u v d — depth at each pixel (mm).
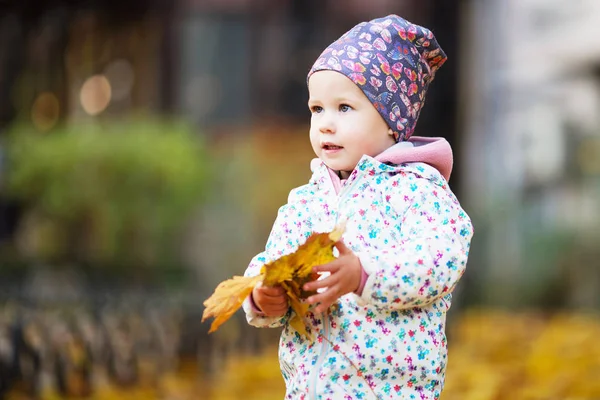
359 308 4484
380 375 4461
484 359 12570
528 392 9727
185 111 19719
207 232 17109
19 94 16891
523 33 20562
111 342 10016
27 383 9031
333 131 4652
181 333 10945
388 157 4664
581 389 9922
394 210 4586
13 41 16609
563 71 20547
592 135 20359
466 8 20016
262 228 17719
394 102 4684
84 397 9391
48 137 15133
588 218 19531
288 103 20688
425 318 4539
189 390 9930
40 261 14898
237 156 17625
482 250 18969
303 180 19094
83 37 18000
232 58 20266
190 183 15016
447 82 20031
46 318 10023
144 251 15086
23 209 15297
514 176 20156
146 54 19062
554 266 18750
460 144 20078
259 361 11500
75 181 14539
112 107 18891
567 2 20672
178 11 19125
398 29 4770
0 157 15047
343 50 4664
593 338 14516
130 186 14594
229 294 4305
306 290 4281
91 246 15086
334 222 4609
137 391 9805
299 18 20875
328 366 4453
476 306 18484
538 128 20375
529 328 15750
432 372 4516
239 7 20297
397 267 4297
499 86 20359
